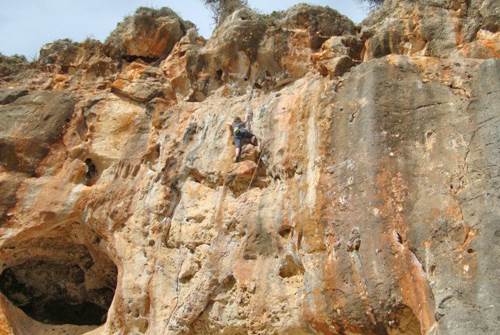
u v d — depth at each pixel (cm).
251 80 1561
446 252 1015
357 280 1085
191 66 1648
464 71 1220
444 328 948
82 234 1611
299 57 1520
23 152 1642
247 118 1454
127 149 1616
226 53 1588
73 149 1638
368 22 1547
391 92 1210
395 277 1050
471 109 1141
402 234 1068
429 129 1157
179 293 1349
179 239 1398
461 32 1348
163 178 1487
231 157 1414
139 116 1666
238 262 1283
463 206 1043
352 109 1234
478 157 1080
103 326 1541
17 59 1908
